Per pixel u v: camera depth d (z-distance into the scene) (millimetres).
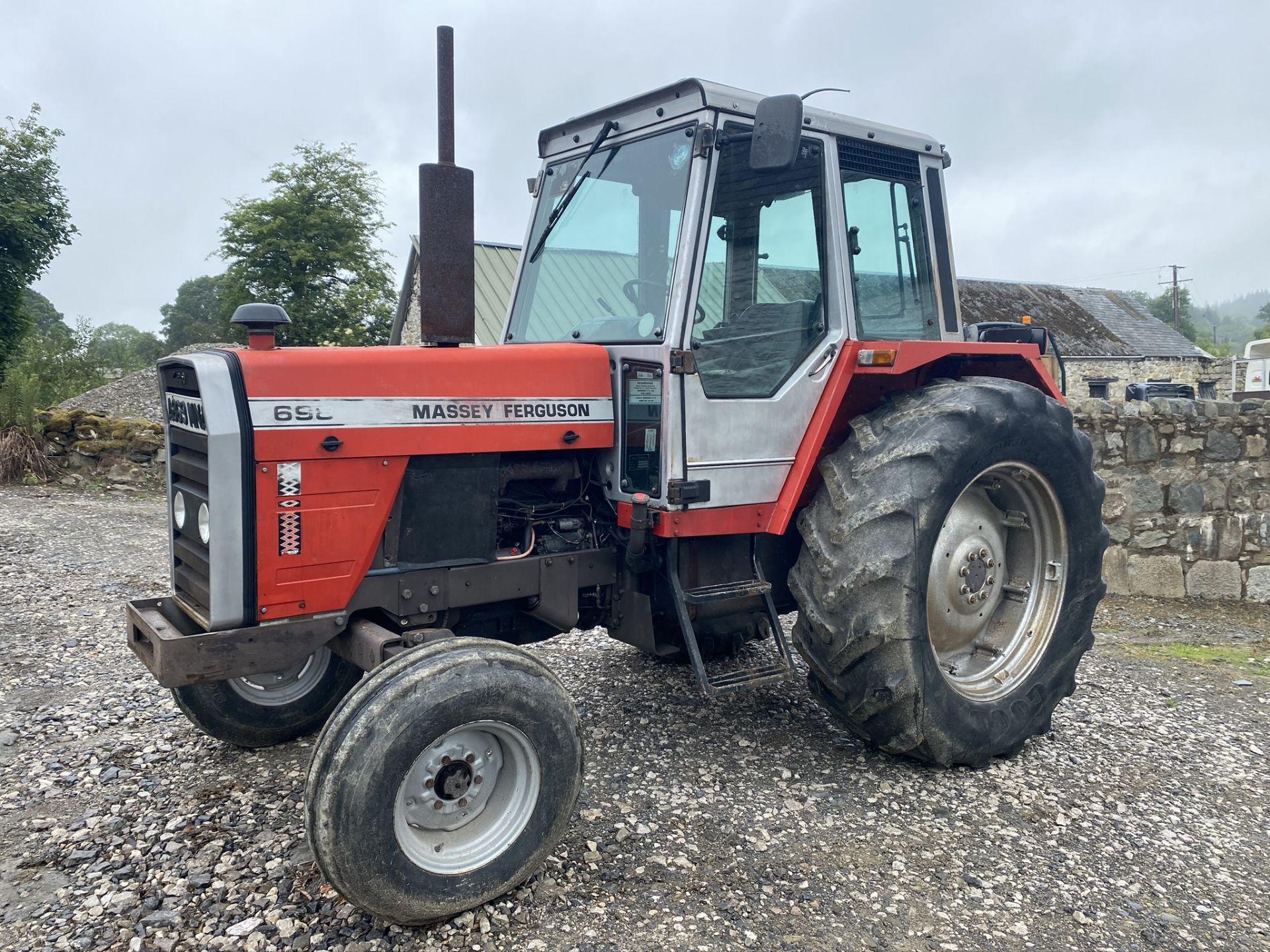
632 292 3217
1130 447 6637
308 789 2232
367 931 2367
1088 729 3928
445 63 2861
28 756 3438
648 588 3393
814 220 3391
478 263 12938
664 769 3373
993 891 2619
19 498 9758
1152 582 6676
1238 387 27031
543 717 2482
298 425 2553
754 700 4105
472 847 2445
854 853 2799
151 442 10742
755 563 3438
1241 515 6543
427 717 2270
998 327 4395
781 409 3291
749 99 3102
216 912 2430
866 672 3164
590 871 2662
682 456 2998
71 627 5152
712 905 2508
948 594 3555
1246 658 5195
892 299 3705
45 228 18703
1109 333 27844
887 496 3111
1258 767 3561
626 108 3271
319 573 2637
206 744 3570
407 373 2760
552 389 3039
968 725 3311
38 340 25234
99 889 2539
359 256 31641
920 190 3770
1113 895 2625
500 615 3246
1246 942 2426
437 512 2869
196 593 2643
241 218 30625
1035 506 3701
